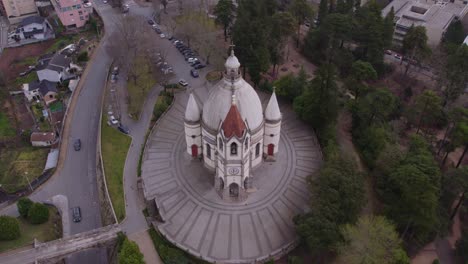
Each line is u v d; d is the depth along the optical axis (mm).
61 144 129625
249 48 135875
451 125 129250
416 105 125438
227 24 167250
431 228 92688
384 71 153625
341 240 86062
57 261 94375
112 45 157625
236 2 194250
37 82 156625
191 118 105750
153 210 102000
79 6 192500
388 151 102562
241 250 90500
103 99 142875
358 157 117188
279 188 104875
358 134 121375
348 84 134625
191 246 91250
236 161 94938
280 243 92062
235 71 95312
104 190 110562
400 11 182500
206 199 102125
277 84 135625
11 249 94812
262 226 95625
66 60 163750
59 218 107062
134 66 154125
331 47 152625
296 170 110125
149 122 131375
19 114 147625
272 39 146375
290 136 121688
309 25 181875
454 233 102062
